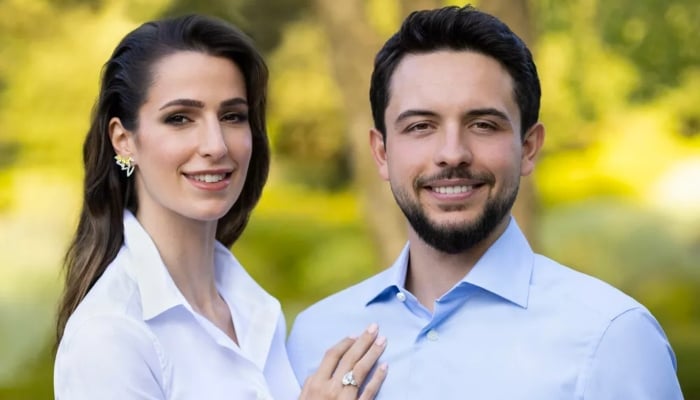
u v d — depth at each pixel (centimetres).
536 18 1109
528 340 379
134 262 400
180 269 412
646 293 1648
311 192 1808
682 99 1528
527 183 803
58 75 1447
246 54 405
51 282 1457
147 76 397
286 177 1800
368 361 394
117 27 1412
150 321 393
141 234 405
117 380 378
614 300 378
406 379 389
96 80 1456
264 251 1698
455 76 379
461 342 386
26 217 1508
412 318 397
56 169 1546
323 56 1580
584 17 1109
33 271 1456
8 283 1446
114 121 409
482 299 389
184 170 397
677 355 1442
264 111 420
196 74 396
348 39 845
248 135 409
